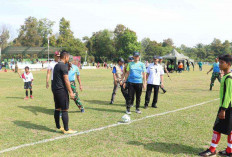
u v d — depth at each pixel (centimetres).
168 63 3466
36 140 438
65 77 466
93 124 557
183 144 423
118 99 954
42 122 578
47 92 1156
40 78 2089
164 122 576
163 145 417
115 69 845
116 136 464
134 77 669
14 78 2070
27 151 381
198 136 469
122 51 8475
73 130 501
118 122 576
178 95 1065
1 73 2898
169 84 1588
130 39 8450
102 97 1005
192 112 696
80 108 697
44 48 5297
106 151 384
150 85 762
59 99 473
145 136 466
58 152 378
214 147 372
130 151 385
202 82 1739
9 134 475
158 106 799
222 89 351
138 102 689
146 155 370
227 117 352
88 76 2398
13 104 825
